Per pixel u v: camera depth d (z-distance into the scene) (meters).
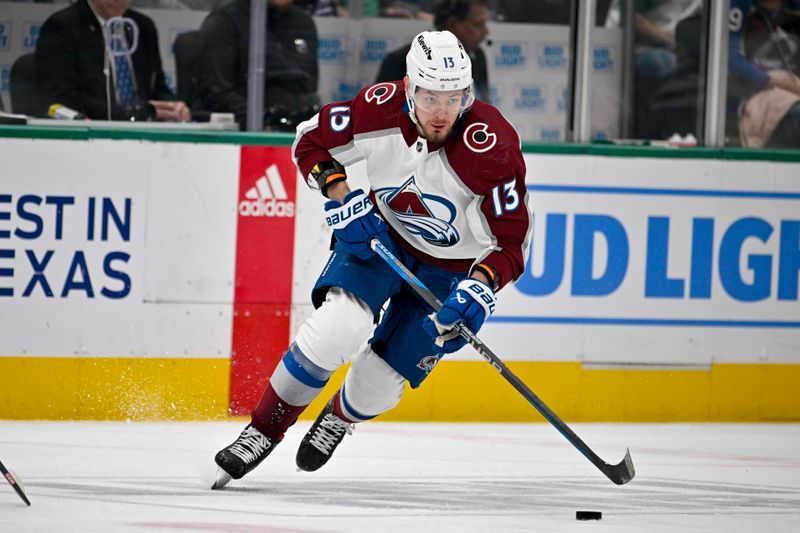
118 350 11.86
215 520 6.49
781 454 10.89
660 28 13.73
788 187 13.23
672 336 13.02
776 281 13.25
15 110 12.84
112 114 12.97
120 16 12.87
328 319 7.60
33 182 11.63
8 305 11.62
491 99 13.68
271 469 8.94
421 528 6.46
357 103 7.63
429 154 7.37
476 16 13.52
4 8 12.72
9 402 11.66
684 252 13.02
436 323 7.23
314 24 13.30
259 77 12.94
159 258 11.92
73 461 9.05
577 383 12.80
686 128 13.93
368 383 7.96
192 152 11.95
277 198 12.15
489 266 7.30
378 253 7.50
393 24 13.54
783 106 14.07
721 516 7.30
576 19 13.27
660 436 11.87
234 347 12.10
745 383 13.21
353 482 8.42
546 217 12.67
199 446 10.16
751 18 13.82
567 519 6.96
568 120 13.39
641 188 12.89
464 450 10.45
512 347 12.64
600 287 12.82
